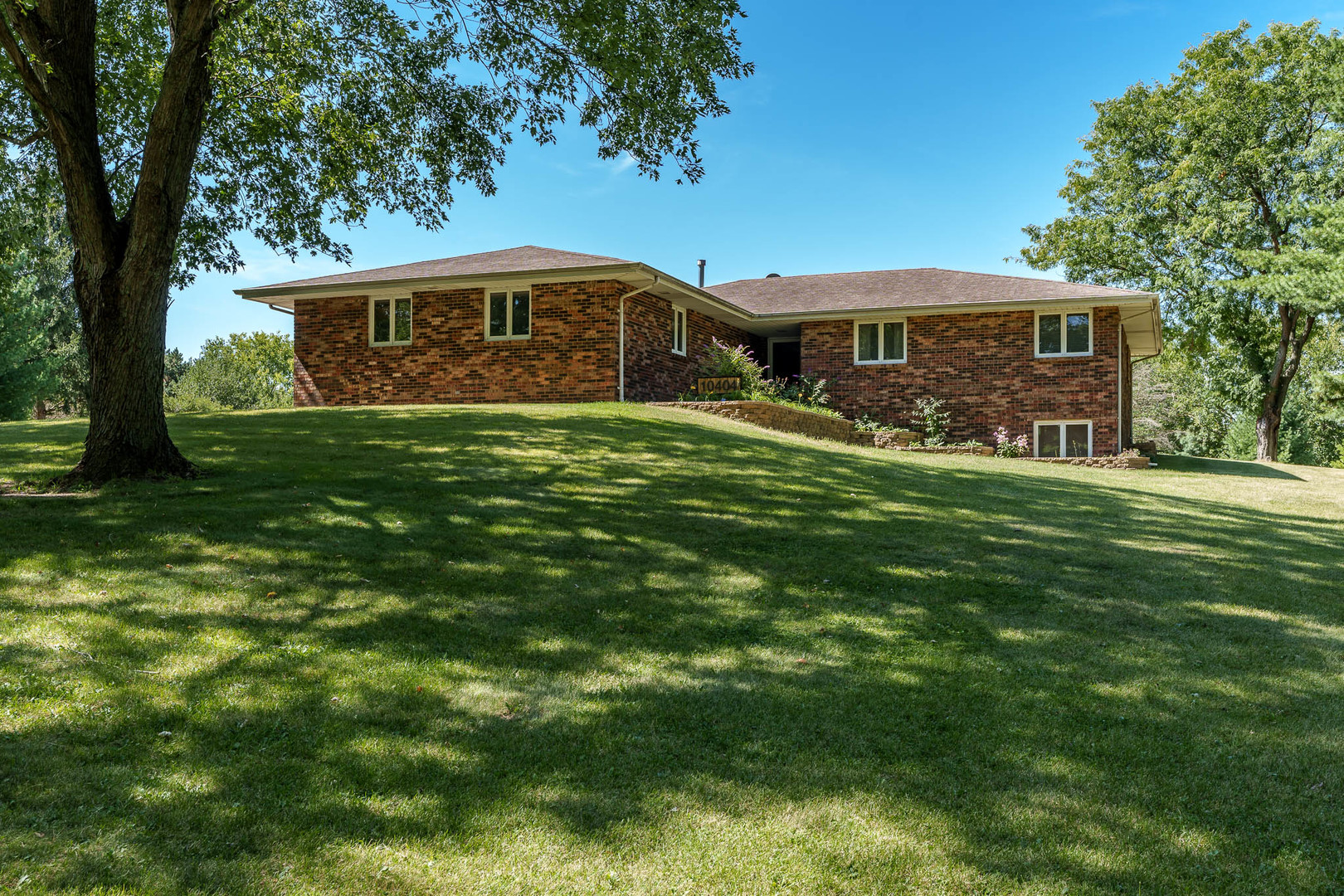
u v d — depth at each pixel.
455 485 8.70
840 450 14.17
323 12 12.66
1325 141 23.97
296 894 2.57
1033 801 3.25
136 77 13.27
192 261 14.09
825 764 3.54
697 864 2.79
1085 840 2.98
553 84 11.39
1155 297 18.97
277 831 2.92
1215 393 32.47
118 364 8.72
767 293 24.94
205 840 2.85
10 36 8.29
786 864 2.80
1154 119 27.41
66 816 2.95
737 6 10.05
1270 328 28.53
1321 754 3.68
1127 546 7.79
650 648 4.89
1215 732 3.90
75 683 4.02
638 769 3.47
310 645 4.67
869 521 8.26
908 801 3.23
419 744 3.63
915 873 2.76
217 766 3.37
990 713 4.08
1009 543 7.61
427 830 2.96
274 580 5.68
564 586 5.91
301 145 13.88
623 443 11.63
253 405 39.62
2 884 2.54
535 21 10.83
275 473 9.04
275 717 3.82
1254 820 3.14
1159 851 2.91
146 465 8.73
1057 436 20.22
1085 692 4.36
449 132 12.98
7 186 14.36
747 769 3.48
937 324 21.14
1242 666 4.78
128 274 8.77
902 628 5.30
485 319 19.06
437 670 4.43
